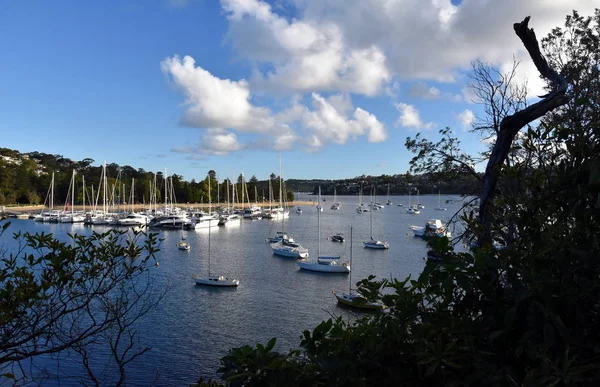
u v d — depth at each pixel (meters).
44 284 3.52
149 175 128.00
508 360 2.30
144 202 115.12
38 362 17.02
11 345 3.45
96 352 18.94
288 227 82.25
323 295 31.08
